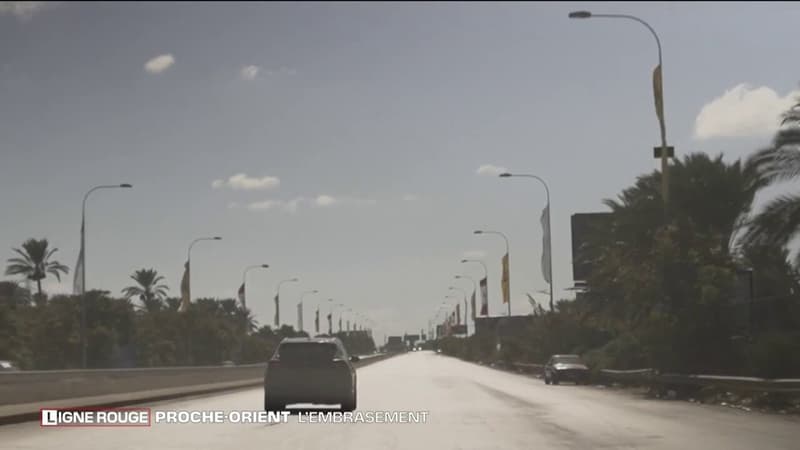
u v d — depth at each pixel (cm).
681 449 1731
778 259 4331
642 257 4291
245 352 10175
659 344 3981
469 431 2119
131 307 9281
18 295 9750
